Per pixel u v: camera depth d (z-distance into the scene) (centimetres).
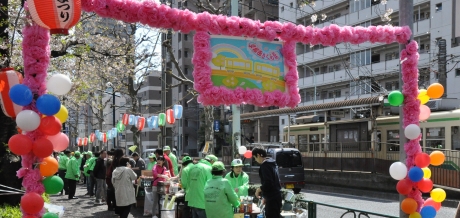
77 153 1680
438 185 1429
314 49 3888
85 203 1377
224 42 551
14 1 938
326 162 2075
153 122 1706
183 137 4909
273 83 571
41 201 421
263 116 2467
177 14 517
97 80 2316
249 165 2066
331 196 1664
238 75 554
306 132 2398
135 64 2109
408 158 583
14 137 412
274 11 4181
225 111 4312
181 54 4778
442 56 2227
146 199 1088
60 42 1231
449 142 1543
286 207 779
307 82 4003
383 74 3198
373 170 1752
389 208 1303
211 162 937
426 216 571
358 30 591
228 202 640
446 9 2781
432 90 592
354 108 2016
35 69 434
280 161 1702
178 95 5025
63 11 409
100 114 3294
